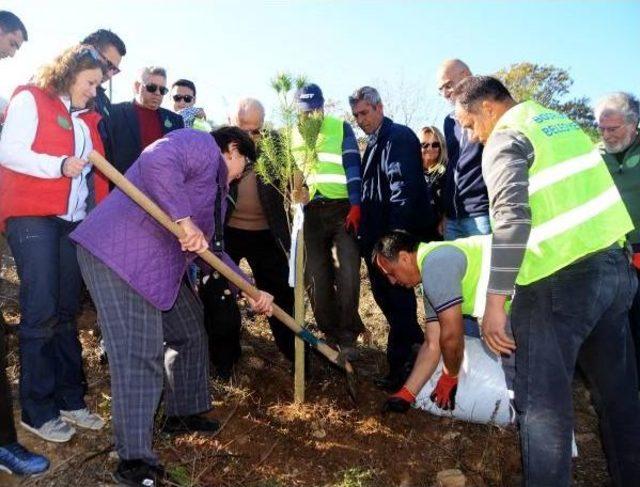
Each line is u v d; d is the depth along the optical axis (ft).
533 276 7.25
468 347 10.57
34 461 8.13
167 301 7.89
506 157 6.98
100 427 9.36
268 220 11.27
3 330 7.98
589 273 7.19
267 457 9.20
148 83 11.77
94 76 8.53
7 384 8.05
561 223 7.13
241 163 9.10
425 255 8.91
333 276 12.37
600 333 7.50
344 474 8.87
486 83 7.87
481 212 11.16
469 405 10.25
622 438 7.56
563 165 7.20
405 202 11.28
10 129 8.07
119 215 7.75
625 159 11.39
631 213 11.26
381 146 11.90
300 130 9.82
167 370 9.41
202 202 8.16
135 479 7.83
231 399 10.61
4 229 8.64
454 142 11.87
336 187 11.95
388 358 11.75
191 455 9.00
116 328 7.68
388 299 11.68
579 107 71.20
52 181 8.36
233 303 11.06
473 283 9.05
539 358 7.29
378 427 10.16
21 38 10.80
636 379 7.68
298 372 10.50
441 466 9.43
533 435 7.23
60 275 8.95
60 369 9.27
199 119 14.12
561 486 7.18
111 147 10.76
